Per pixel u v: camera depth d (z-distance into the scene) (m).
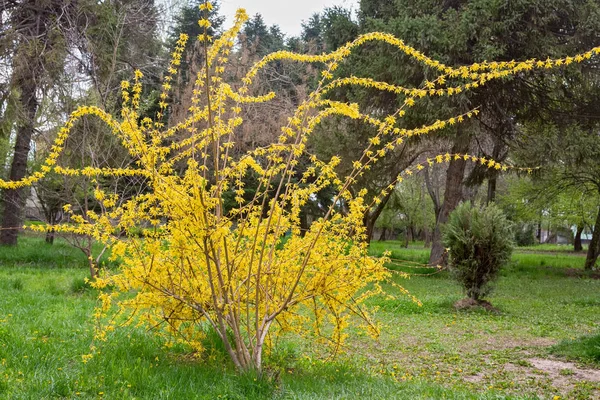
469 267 10.40
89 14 15.55
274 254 4.60
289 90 24.58
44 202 14.34
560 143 14.30
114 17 15.48
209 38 3.59
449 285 14.10
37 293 8.83
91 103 11.27
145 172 4.15
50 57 14.33
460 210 10.76
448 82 12.94
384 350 6.45
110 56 14.25
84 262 14.81
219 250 4.32
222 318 4.38
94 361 4.38
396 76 13.52
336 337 5.17
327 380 4.51
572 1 13.27
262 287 4.65
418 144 16.97
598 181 19.45
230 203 17.34
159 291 4.55
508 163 17.52
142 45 17.84
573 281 16.47
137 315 5.76
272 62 26.27
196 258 4.50
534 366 5.84
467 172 25.28
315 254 4.48
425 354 6.32
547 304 11.30
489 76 4.34
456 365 5.82
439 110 13.14
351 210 4.69
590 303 11.56
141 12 17.12
